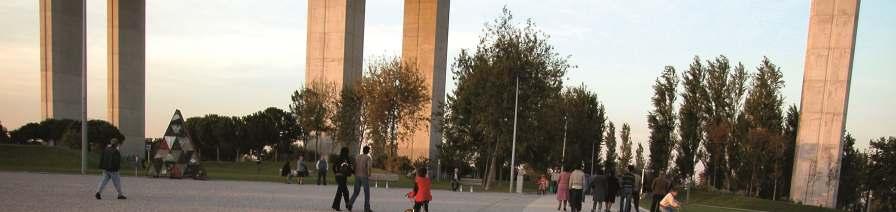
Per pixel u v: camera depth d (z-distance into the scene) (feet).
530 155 147.02
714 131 151.02
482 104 115.34
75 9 170.60
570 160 182.09
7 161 118.42
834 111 120.67
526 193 105.70
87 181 69.87
